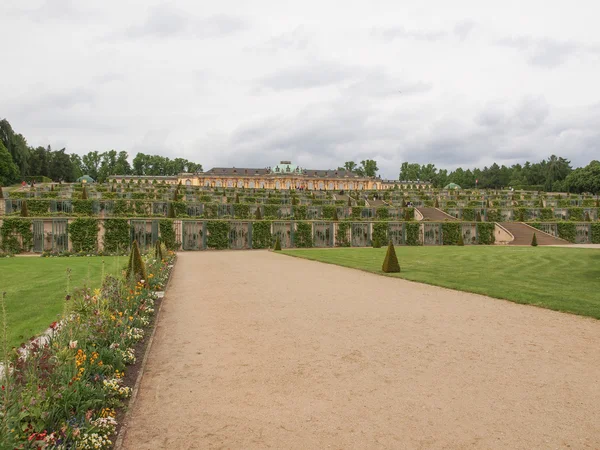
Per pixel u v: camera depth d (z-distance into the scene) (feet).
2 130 347.36
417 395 25.95
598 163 466.70
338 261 104.58
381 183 652.48
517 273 79.71
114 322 34.24
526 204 292.81
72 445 18.95
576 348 34.86
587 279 71.51
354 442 20.74
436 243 200.34
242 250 164.45
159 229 151.43
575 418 23.06
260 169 634.43
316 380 28.37
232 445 20.57
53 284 62.18
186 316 46.91
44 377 21.25
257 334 39.45
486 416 23.29
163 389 27.17
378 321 43.80
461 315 46.37
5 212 172.96
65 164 496.23
